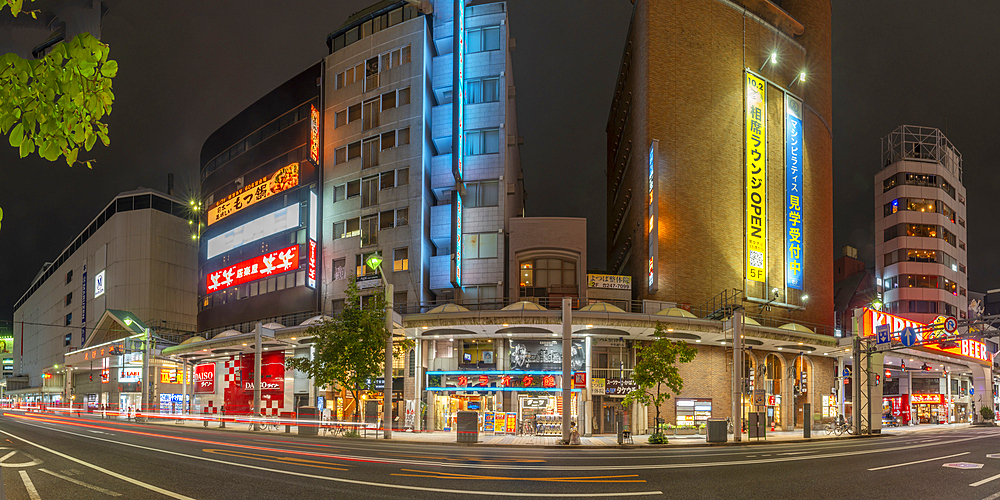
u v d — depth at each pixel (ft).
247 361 183.21
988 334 119.14
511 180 191.83
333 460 64.03
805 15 212.43
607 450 90.84
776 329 139.33
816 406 166.09
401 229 166.20
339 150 182.91
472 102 170.71
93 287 302.45
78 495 41.50
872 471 57.00
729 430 145.28
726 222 174.50
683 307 162.61
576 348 137.18
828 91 216.13
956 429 166.40
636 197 187.11
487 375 138.00
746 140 181.68
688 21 179.83
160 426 146.61
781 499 40.73
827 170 208.74
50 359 360.07
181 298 285.23
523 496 40.60
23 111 14.25
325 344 123.65
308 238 175.63
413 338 137.49
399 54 176.65
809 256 194.08
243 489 43.45
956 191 291.99
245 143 217.97
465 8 175.94
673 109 173.47
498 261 160.35
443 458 68.85
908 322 152.76
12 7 14.29
